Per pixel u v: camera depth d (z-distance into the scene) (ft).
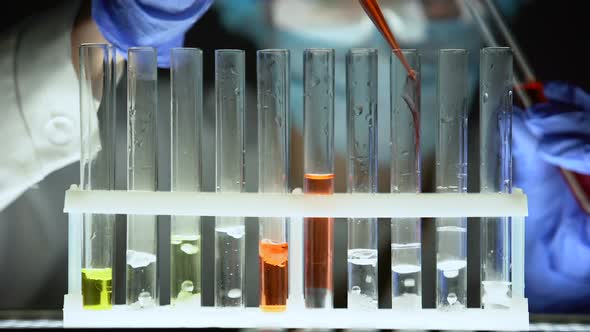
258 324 3.69
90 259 3.74
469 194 3.58
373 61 3.71
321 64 3.66
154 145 3.73
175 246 3.74
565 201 4.36
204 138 4.40
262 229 3.73
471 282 4.35
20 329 4.33
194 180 3.72
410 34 4.36
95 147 3.76
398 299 3.73
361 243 3.72
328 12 4.36
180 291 3.74
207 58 4.39
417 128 3.73
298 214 3.60
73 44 4.42
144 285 3.76
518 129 4.37
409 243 3.71
